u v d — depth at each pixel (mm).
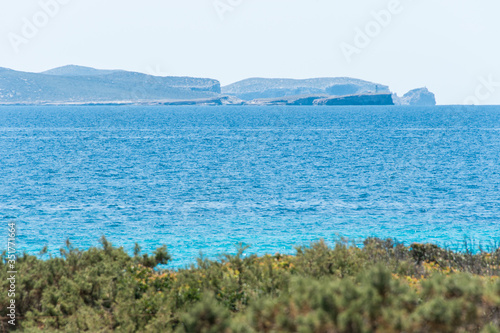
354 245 27141
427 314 11992
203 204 77500
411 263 26547
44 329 18047
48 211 71938
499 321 13742
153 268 26547
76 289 20297
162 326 18203
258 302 13086
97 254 24984
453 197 84188
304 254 23172
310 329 11430
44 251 25422
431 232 57250
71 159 148000
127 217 67188
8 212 71062
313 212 70812
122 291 20391
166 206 75875
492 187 95062
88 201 80625
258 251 48000
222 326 12492
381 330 11688
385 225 61594
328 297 11914
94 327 18078
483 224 62188
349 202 79375
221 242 52125
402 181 103125
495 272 26516
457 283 13469
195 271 22906
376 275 13094
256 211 71625
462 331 12414
